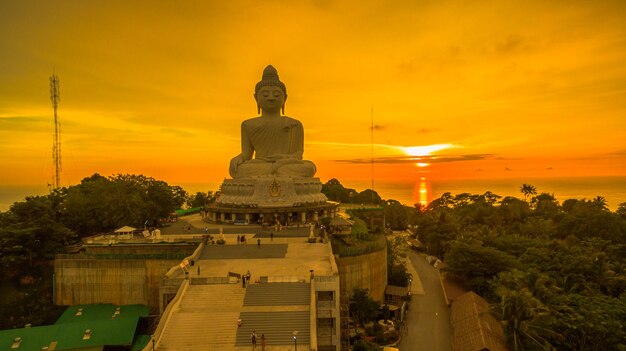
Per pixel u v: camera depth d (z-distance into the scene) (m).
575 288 64.00
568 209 154.12
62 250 70.31
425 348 58.00
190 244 65.19
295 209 86.12
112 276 64.19
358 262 70.81
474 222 133.75
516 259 76.81
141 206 87.56
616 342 50.19
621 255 82.38
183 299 47.16
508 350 50.69
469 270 75.75
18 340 51.31
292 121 98.44
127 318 57.25
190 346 40.66
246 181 90.69
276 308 45.81
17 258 64.88
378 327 61.62
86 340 52.31
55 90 113.94
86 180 118.94
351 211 116.12
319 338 48.91
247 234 74.88
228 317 44.06
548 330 49.50
